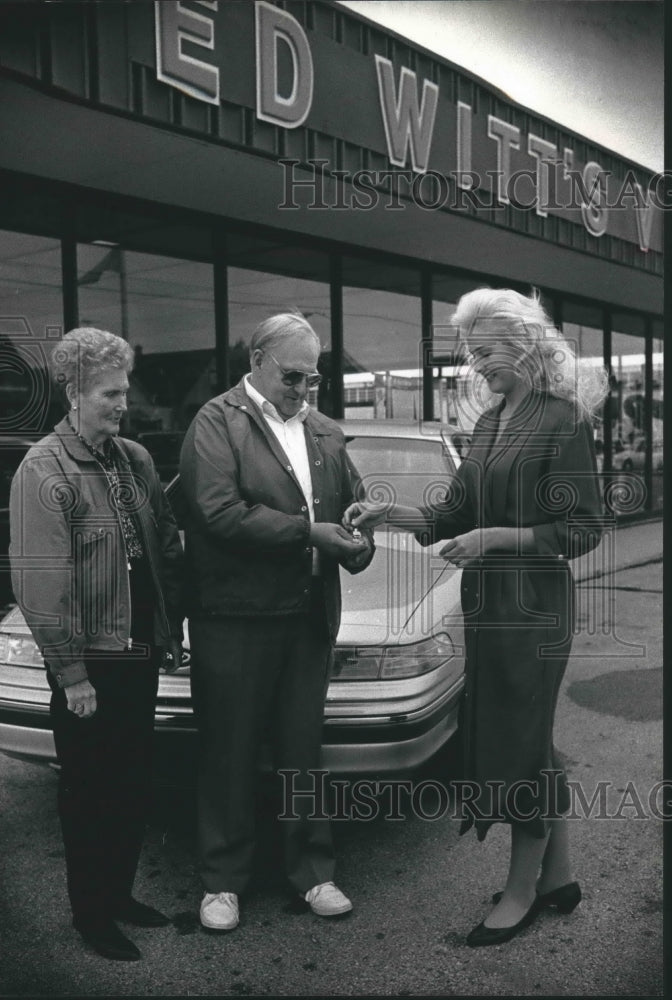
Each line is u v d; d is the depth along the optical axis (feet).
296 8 18.19
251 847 8.46
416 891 8.84
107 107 15.62
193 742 8.89
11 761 12.09
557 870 8.35
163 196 19.95
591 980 7.34
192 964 7.64
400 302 26.78
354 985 7.32
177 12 16.34
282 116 18.13
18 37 14.48
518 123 23.49
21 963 7.64
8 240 17.84
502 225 23.70
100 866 7.77
